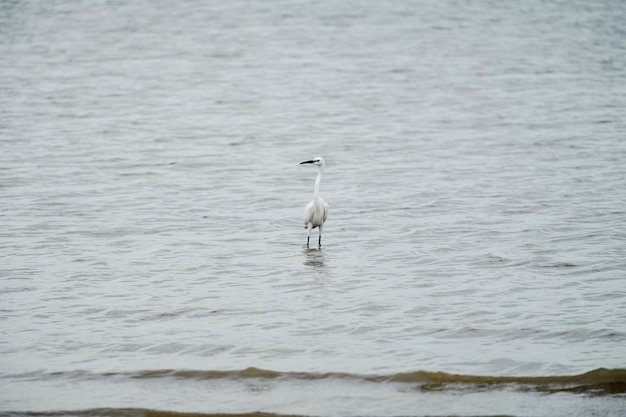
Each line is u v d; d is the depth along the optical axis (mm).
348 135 35531
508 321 16922
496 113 38531
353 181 28766
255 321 17125
